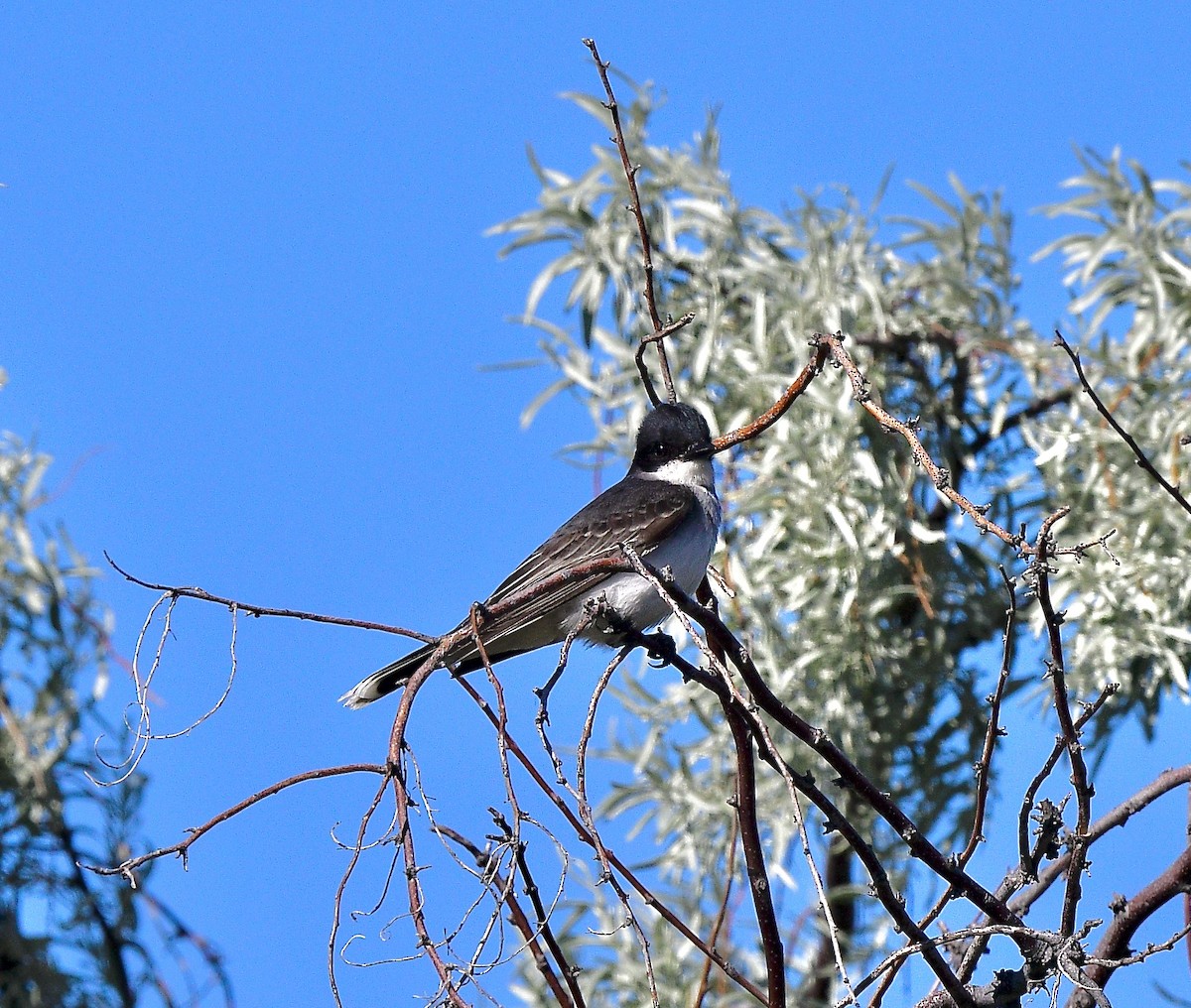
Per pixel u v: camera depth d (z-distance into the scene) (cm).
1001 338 1246
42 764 1059
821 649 1158
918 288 1288
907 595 1216
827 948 1111
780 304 1208
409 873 518
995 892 639
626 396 1209
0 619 1091
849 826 621
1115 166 1237
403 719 554
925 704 1201
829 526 1158
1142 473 1137
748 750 617
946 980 601
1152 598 1106
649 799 1166
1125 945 697
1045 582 578
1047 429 1191
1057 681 603
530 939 576
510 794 526
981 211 1277
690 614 613
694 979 1080
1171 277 1206
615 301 1228
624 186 1239
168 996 946
